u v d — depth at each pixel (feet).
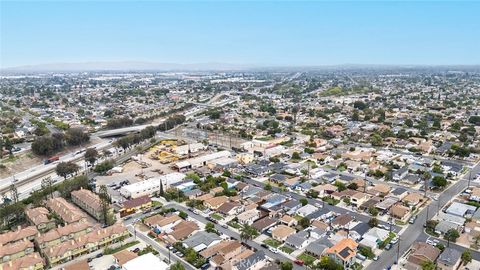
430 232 453.99
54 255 393.91
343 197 569.64
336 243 415.03
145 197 562.66
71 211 498.28
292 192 608.60
